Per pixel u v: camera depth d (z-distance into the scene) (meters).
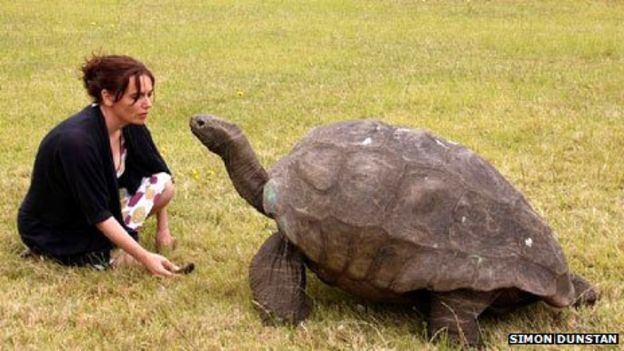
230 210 5.66
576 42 11.95
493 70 10.16
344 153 3.96
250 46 11.62
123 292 4.40
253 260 4.11
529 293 3.71
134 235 4.89
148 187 4.95
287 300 4.03
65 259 4.75
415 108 8.38
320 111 8.23
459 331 3.74
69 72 9.84
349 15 14.58
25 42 11.55
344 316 4.14
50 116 7.97
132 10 14.64
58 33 12.31
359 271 3.81
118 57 4.55
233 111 8.20
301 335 3.92
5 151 6.91
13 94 8.74
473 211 3.78
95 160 4.44
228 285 4.47
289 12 14.73
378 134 4.03
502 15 14.80
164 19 13.80
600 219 5.45
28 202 4.77
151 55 10.95
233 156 4.29
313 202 3.88
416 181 3.82
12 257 4.84
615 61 10.83
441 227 3.74
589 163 6.66
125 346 3.82
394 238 3.73
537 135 7.43
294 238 3.89
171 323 4.07
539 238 3.81
